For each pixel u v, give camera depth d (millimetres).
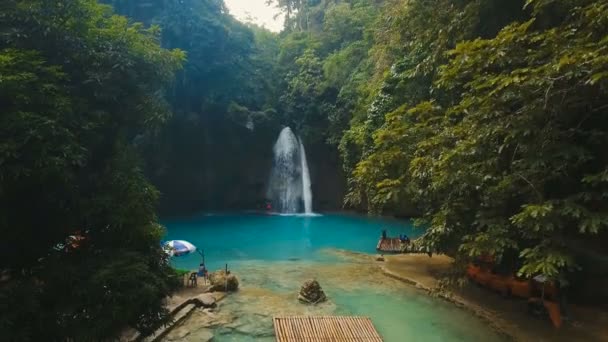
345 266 17141
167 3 30859
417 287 14133
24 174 6090
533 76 7203
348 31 38250
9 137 6199
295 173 36219
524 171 7855
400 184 12492
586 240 11805
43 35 7629
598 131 7840
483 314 11445
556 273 6734
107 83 8492
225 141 34906
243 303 12438
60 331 6410
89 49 8242
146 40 9742
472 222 9031
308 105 35375
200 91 33125
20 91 6465
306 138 35500
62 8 8039
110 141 8820
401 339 10164
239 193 37031
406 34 16391
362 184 16000
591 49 6703
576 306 11820
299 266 17078
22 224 6938
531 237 7762
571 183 8602
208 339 9898
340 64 33156
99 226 7730
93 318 6430
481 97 8422
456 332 10586
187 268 16609
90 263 7043
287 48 40062
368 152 19109
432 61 13211
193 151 33844
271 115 35312
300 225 28609
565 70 6891
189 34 31578
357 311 11945
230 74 33938
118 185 8023
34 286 6504
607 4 6609
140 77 9297
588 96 7352
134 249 7766
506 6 11367
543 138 7527
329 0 43906
